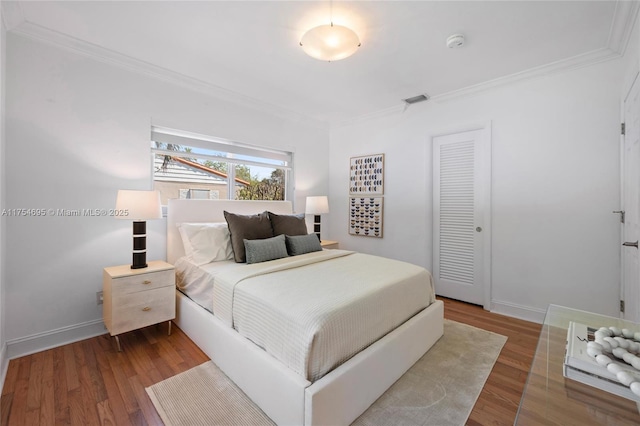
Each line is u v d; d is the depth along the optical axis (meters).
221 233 2.67
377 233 3.96
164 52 2.38
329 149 4.56
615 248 2.31
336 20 1.93
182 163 3.03
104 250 2.41
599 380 1.09
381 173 3.91
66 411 1.47
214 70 2.70
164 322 2.59
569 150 2.51
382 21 1.93
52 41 2.12
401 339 1.76
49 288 2.15
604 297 2.37
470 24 1.96
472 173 3.16
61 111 2.19
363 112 3.91
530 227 2.73
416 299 2.06
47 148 2.13
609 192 2.33
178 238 2.79
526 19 1.90
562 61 2.46
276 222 2.97
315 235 3.07
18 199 2.01
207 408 1.50
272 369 1.39
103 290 2.28
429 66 2.58
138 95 2.59
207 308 2.15
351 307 1.50
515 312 2.81
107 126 2.42
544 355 1.36
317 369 1.30
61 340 2.19
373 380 1.53
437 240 3.47
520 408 1.07
